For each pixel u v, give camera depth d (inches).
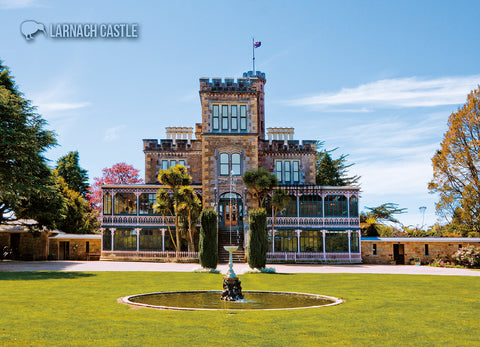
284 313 652.7
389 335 525.7
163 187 2026.3
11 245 2038.6
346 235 2046.0
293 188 2059.5
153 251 1950.1
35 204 1820.9
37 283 987.3
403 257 2096.5
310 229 2034.9
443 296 869.8
